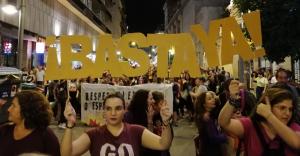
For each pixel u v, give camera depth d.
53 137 4.17
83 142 4.20
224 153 6.35
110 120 4.19
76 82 18.02
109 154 4.12
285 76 7.52
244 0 21.66
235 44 7.42
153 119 6.25
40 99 4.18
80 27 52.34
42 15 32.69
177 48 8.05
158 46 8.17
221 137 6.36
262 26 20.73
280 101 3.95
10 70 7.41
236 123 4.11
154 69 21.16
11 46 28.34
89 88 13.16
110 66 8.30
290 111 4.00
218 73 23.81
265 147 3.96
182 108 19.73
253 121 4.07
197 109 6.52
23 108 4.07
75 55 8.07
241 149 4.48
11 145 4.06
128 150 4.15
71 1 40.72
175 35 8.08
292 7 19.92
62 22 40.66
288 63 28.84
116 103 4.20
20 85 6.24
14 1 25.88
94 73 8.21
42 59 31.62
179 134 14.84
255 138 4.01
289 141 3.78
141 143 4.30
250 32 7.19
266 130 4.00
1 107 5.18
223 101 7.68
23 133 4.11
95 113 13.13
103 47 8.32
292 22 20.14
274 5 20.30
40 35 31.94
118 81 18.69
